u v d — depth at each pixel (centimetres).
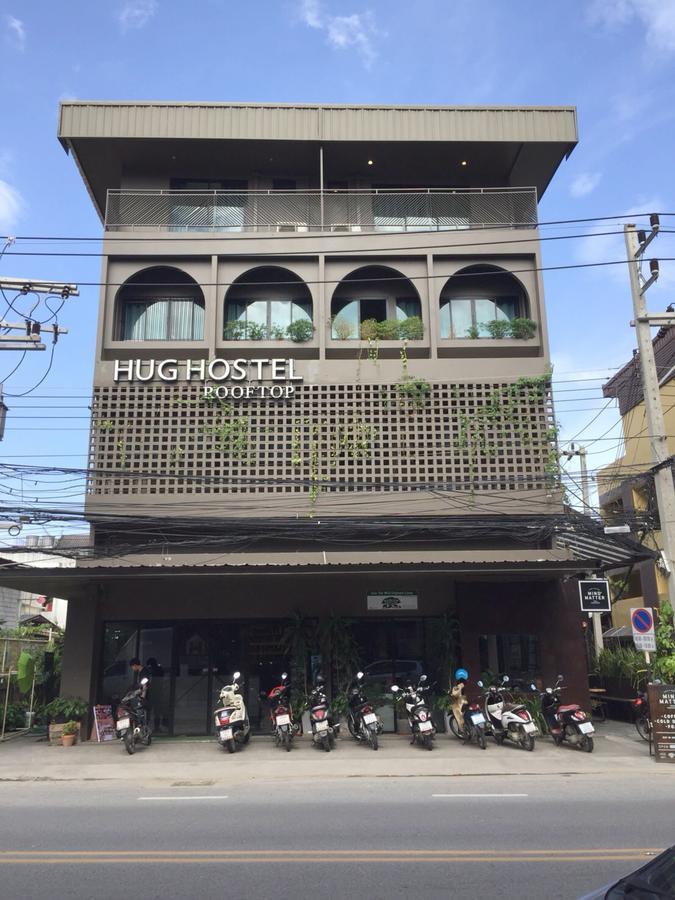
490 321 1964
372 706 1551
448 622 1733
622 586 1959
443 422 1811
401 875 636
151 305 1981
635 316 1528
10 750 1533
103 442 1773
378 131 1986
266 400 1809
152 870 659
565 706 1482
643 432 2748
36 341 1448
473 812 901
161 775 1252
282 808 939
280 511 1741
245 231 2028
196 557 1723
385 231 2009
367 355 1873
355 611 1753
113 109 1950
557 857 685
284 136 1966
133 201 2020
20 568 1489
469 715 1491
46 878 638
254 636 1752
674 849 380
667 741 1313
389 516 1644
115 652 1747
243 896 585
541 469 1783
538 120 2012
